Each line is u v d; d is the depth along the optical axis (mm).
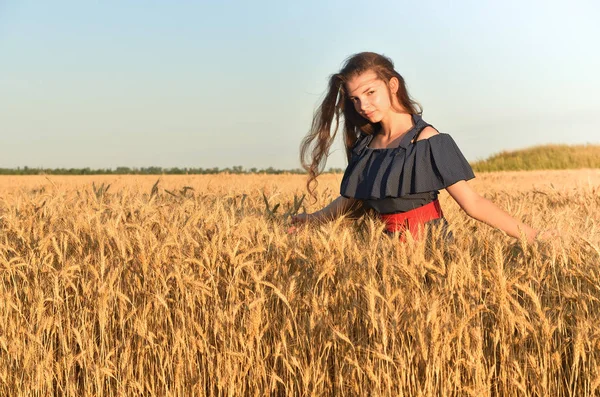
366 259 2641
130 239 3316
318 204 5328
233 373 2719
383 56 3293
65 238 3375
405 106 3324
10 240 3801
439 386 2354
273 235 3037
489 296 2455
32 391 3014
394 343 2361
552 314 2457
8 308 3080
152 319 3037
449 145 3166
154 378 2996
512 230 2996
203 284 2764
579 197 6000
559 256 2607
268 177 10438
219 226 3201
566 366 2443
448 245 2730
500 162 38156
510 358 2385
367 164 3428
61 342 3066
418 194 3240
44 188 6711
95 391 3016
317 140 3684
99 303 2947
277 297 2824
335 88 3512
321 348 2643
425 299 2373
